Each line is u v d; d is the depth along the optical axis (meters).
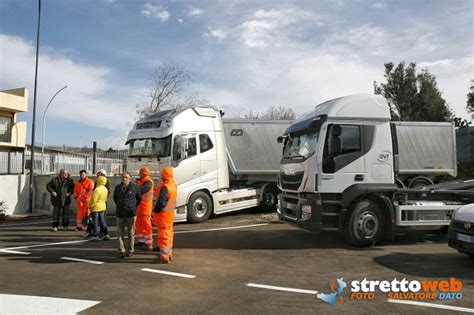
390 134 9.33
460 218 7.67
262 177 15.89
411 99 29.53
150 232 9.02
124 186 8.27
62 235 11.65
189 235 11.01
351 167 8.99
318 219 8.77
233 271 7.18
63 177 12.98
